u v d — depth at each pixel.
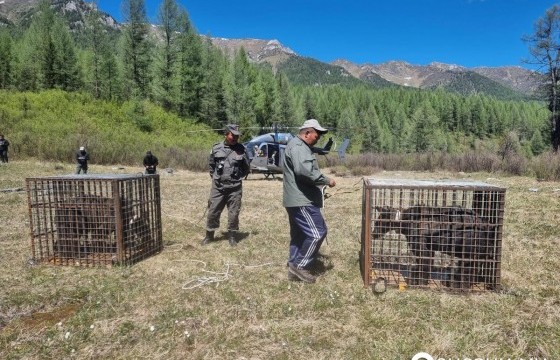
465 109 138.00
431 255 4.45
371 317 3.78
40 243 5.48
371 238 4.58
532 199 10.29
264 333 3.52
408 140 100.69
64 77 49.94
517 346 3.27
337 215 8.98
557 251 5.82
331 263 5.38
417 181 4.82
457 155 24.66
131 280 4.78
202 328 3.61
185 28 54.91
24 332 3.56
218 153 6.27
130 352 3.26
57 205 5.38
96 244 5.49
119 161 27.09
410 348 3.26
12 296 4.28
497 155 23.06
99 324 3.68
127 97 52.31
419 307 3.96
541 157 19.77
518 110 152.88
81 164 18.39
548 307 3.93
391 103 139.50
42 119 36.25
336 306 4.04
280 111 72.19
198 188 14.46
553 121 40.66
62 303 4.18
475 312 3.82
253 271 5.09
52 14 60.56
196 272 5.07
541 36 38.91
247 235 7.03
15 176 17.36
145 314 3.89
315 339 3.41
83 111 41.84
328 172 23.97
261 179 19.31
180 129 46.94
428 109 111.56
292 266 4.70
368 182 4.70
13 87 47.66
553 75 39.38
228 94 58.94
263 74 81.25
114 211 5.27
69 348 3.30
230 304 4.09
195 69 55.75
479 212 4.43
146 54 53.50
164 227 7.80
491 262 4.36
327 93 142.25
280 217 8.71
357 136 98.06
